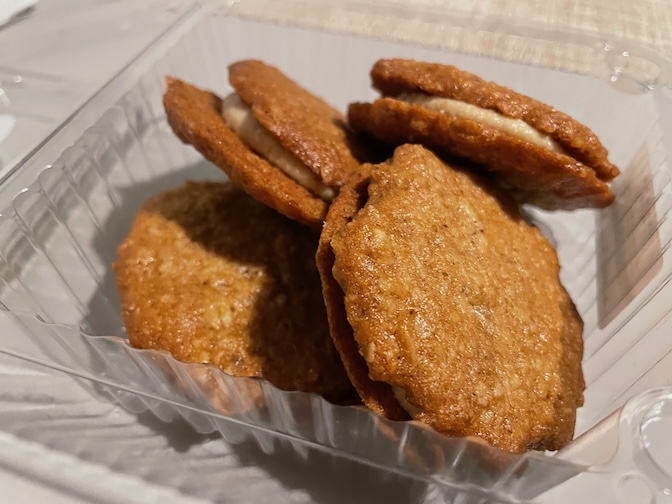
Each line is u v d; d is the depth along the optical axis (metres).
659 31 0.18
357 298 0.08
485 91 0.10
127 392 0.09
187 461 0.09
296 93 0.12
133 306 0.10
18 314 0.09
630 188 0.12
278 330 0.10
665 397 0.08
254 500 0.09
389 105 0.10
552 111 0.10
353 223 0.08
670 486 0.07
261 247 0.11
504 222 0.11
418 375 0.07
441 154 0.11
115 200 0.13
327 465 0.09
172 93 0.12
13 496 0.09
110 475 0.09
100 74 0.16
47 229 0.11
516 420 0.08
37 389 0.10
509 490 0.08
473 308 0.09
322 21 0.16
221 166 0.11
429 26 0.16
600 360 0.11
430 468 0.08
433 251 0.08
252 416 0.09
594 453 0.08
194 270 0.11
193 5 0.16
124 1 0.17
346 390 0.10
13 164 0.11
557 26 0.16
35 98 0.15
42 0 0.17
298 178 0.10
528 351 0.09
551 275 0.11
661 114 0.13
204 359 0.10
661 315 0.10
